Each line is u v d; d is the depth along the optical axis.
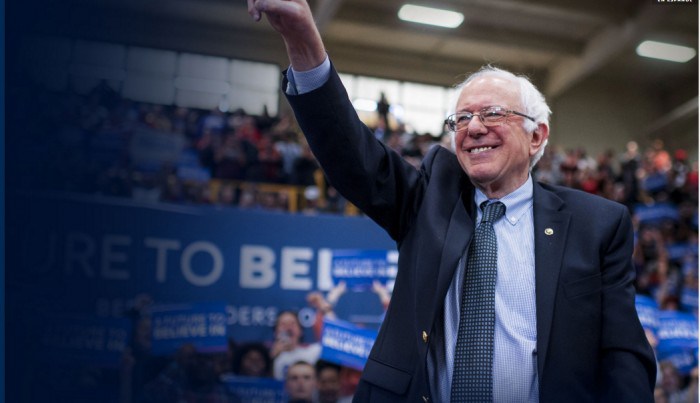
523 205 1.48
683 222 9.89
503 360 1.33
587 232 1.42
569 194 1.51
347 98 1.41
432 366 1.37
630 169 11.40
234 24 14.40
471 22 15.45
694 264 9.11
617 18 14.68
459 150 1.50
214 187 8.20
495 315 1.37
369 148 1.45
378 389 1.38
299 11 1.28
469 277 1.41
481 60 16.67
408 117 16.23
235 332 5.39
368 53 16.09
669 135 17.38
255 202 7.98
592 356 1.33
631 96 17.98
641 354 1.34
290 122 10.27
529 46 15.91
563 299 1.34
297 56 1.36
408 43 16.03
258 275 5.48
